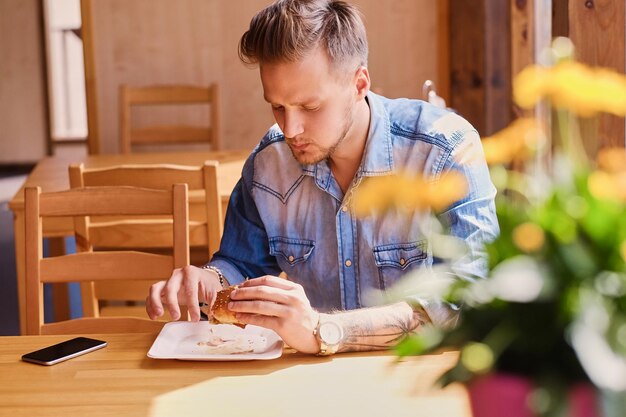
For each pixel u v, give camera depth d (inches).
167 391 58.7
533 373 36.5
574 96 38.5
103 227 112.3
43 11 314.0
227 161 151.4
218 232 104.0
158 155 161.8
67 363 64.3
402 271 74.7
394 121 75.4
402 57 191.9
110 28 193.6
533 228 37.4
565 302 35.5
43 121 322.0
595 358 33.9
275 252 78.7
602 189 37.1
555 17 102.5
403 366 61.7
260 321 63.4
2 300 185.5
